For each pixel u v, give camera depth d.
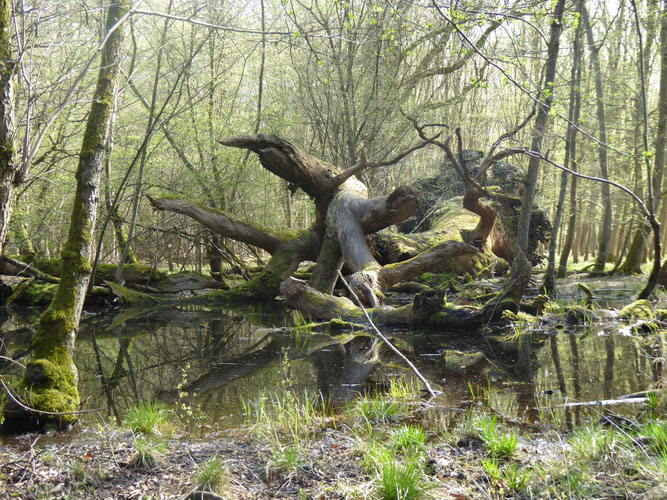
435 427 3.92
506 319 8.35
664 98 12.59
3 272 11.81
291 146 10.22
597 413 4.07
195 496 2.82
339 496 2.88
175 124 12.05
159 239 13.38
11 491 2.98
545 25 10.25
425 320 8.21
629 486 2.75
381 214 10.07
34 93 4.42
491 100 16.72
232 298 11.97
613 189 16.47
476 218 14.14
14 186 3.87
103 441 3.76
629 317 8.35
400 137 13.46
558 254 24.91
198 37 12.05
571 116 9.67
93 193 4.67
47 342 4.38
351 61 12.67
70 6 7.02
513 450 3.33
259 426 3.97
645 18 12.81
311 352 6.83
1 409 4.38
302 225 21.50
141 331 8.59
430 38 11.95
